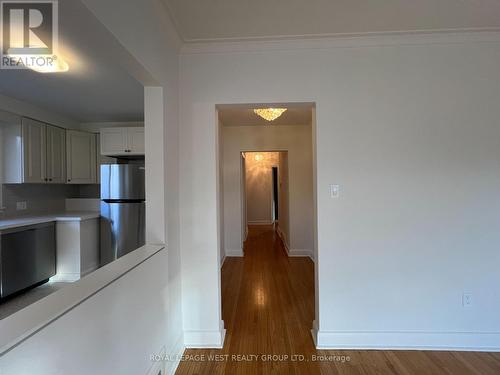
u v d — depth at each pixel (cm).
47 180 371
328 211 220
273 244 619
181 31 204
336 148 220
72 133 408
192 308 225
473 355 208
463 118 216
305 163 504
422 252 218
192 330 224
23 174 337
